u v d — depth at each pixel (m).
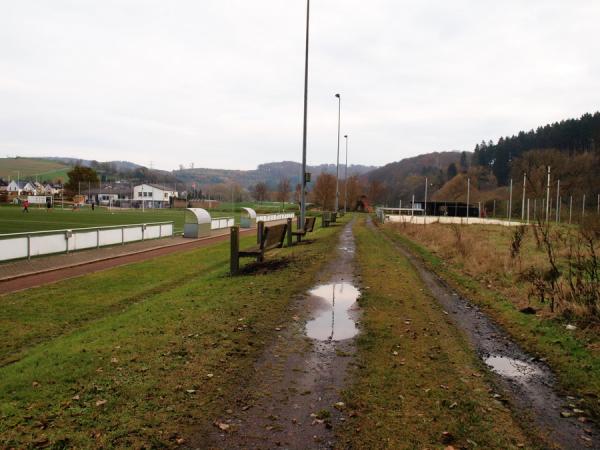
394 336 6.26
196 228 24.67
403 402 4.27
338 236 23.36
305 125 23.91
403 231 27.80
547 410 4.22
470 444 3.57
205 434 3.64
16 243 13.92
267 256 14.40
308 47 23.28
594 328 6.61
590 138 106.25
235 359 5.26
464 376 4.95
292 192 116.19
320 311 7.55
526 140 132.12
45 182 163.25
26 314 8.14
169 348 5.50
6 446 3.34
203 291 8.91
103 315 8.16
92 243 17.67
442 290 9.80
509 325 7.10
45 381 4.52
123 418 3.81
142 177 180.88
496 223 42.25
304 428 3.77
